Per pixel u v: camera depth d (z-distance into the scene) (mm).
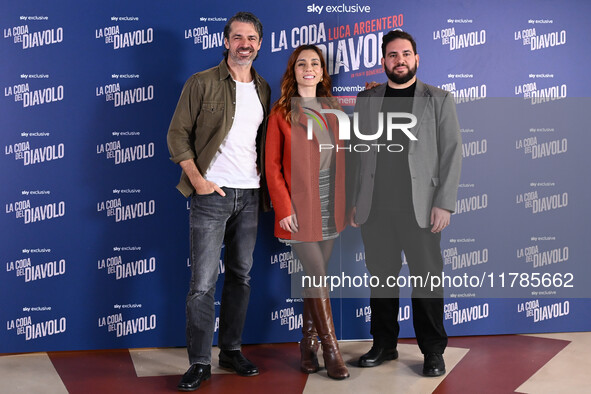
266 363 3205
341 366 2977
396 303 3186
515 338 3570
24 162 3281
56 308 3340
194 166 2949
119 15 3312
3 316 3303
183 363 3197
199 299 2951
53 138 3299
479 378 2947
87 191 3340
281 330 3512
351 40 3457
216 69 3025
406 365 3156
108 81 3322
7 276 3295
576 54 3600
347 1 3443
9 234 3285
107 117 3334
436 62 3510
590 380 2910
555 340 3529
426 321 3012
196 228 2979
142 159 3369
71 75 3297
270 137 3051
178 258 3420
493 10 3531
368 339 3574
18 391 2801
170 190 3398
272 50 3414
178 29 3354
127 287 3393
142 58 3340
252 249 3129
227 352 3131
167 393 2793
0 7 3223
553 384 2861
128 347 3410
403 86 3029
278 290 3494
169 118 3371
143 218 3387
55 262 3326
